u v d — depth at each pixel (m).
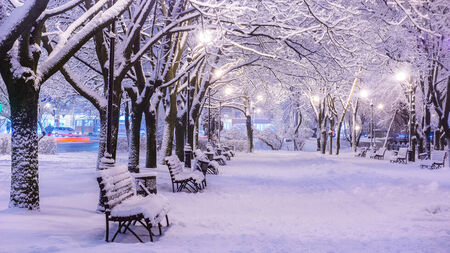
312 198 12.64
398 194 13.44
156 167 20.09
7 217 7.29
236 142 48.38
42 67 8.79
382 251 5.91
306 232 7.48
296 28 15.59
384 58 22.03
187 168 20.34
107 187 6.34
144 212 6.19
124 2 9.46
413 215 9.67
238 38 22.05
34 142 8.51
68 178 14.52
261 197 12.55
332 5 13.99
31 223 6.92
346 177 18.44
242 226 8.00
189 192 12.95
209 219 8.56
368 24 18.08
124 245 5.79
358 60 16.92
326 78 19.45
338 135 44.75
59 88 26.97
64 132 78.06
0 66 8.20
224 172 20.20
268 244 6.29
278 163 27.80
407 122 51.91
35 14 7.89
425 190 14.26
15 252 5.00
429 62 22.33
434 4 18.98
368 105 54.41
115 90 13.32
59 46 9.35
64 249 5.27
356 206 11.22
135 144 16.56
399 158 30.45
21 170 8.30
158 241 6.35
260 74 25.64
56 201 9.97
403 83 35.88
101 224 7.60
